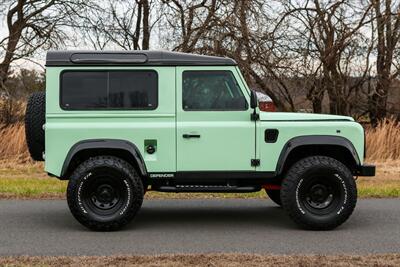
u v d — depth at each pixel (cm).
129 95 825
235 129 823
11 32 2539
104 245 733
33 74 2520
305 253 687
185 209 1036
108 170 805
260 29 2356
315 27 2498
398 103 2661
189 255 662
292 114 845
